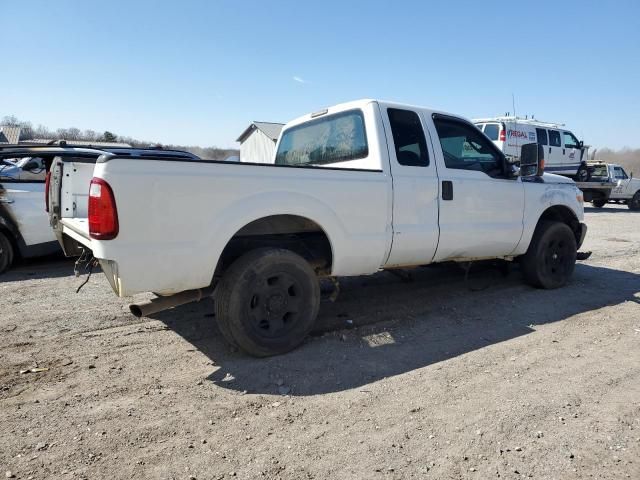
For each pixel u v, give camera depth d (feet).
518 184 17.12
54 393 10.17
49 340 13.37
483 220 16.06
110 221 9.75
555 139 58.13
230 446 8.25
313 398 10.02
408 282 19.79
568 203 19.07
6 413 9.30
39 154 22.82
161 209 10.21
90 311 16.06
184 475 7.46
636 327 14.56
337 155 15.35
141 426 8.87
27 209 22.18
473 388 10.43
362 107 14.43
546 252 18.39
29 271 22.61
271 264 11.80
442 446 8.25
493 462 7.81
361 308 16.33
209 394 10.19
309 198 12.10
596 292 18.63
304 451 8.11
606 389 10.39
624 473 7.54
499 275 21.15
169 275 10.47
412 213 14.21
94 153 24.32
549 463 7.79
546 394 10.14
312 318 12.67
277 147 18.81
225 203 10.96
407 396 10.07
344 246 12.90
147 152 26.68
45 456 7.89
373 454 8.03
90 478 7.34
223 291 11.57
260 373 11.22
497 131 52.65
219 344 13.07
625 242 32.78
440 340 13.39
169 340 13.38
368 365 11.68
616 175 67.87
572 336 13.74
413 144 14.58
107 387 10.47
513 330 14.24
